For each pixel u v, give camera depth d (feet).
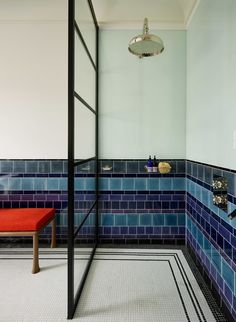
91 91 7.73
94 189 8.27
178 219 8.59
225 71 5.06
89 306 5.32
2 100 8.55
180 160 8.54
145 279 6.37
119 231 8.64
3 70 8.53
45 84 8.54
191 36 7.80
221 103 5.27
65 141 8.61
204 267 6.36
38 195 8.65
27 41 8.48
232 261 4.69
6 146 8.63
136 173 8.59
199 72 6.96
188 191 8.15
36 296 5.70
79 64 6.06
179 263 7.24
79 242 6.61
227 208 4.93
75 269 6.26
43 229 7.98
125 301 5.49
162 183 8.57
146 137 8.56
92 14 7.68
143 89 8.52
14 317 5.01
